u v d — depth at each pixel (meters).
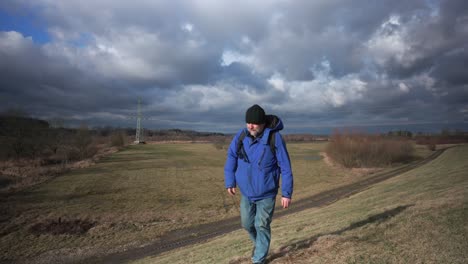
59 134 50.75
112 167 43.88
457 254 4.07
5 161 39.66
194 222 17.58
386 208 8.45
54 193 24.88
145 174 37.94
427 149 79.12
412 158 56.06
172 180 33.72
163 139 158.00
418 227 5.39
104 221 17.84
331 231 6.63
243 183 4.09
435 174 20.81
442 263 3.88
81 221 17.72
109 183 30.67
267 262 4.70
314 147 102.25
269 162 3.99
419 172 27.44
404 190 14.88
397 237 5.00
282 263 4.52
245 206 4.26
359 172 40.69
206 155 71.81
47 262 12.30
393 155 49.19
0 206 20.00
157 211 20.17
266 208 4.09
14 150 42.56
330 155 54.97
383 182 27.09
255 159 3.98
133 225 17.17
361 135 52.56
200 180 34.19
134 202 22.78
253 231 4.47
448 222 5.41
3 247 13.75
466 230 4.89
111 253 13.06
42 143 46.47
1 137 42.34
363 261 4.17
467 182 12.26
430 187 13.42
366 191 20.80
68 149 50.56
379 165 46.94
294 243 5.81
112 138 92.56
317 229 7.48
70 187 27.61
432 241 4.61
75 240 14.77
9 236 15.06
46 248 13.75
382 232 5.40
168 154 72.62
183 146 113.06
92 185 29.11
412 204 8.06
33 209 19.83
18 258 12.70
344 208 12.70
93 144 61.03
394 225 5.77
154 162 52.94
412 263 3.96
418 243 4.60
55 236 15.27
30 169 35.50
